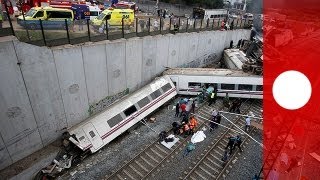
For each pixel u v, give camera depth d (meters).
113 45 17.88
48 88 14.62
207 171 14.93
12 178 13.09
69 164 14.73
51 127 15.57
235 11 48.88
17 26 13.61
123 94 20.42
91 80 17.25
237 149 16.81
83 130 15.98
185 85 22.88
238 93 22.58
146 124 19.00
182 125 17.86
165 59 23.70
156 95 20.72
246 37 36.56
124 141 17.27
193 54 27.36
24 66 12.99
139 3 41.81
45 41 14.05
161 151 16.34
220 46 31.75
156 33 21.95
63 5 22.80
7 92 12.60
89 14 23.73
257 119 20.64
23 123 13.83
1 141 13.03
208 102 22.16
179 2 45.16
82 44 16.02
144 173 14.55
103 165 15.15
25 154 14.46
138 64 20.80
